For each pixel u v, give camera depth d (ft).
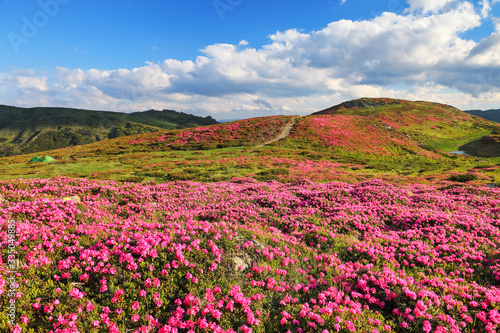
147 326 16.84
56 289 18.63
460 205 56.24
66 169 140.97
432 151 243.81
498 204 56.13
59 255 23.66
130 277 20.86
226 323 18.44
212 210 51.85
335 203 57.52
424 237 38.40
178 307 18.33
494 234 36.83
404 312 19.92
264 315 19.97
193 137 247.50
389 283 23.17
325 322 18.28
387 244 35.14
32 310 16.99
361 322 18.94
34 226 30.14
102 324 17.03
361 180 117.91
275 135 255.29
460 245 33.68
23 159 177.68
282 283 23.76
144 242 24.07
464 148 270.05
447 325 18.21
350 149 217.56
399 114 403.75
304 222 44.93
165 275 21.43
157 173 125.90
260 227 41.04
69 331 15.53
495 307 20.16
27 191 54.54
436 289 23.11
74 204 43.57
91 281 20.86
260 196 62.80
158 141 239.30
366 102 515.91
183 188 75.41
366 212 50.08
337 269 27.14
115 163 158.40
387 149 226.99
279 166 153.28
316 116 328.29
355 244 33.68
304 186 81.87
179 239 26.89
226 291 20.92
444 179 118.62
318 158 185.98
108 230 31.53
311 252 32.65
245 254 27.37
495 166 156.46
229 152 195.52
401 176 131.54
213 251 24.84
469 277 27.27
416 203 58.29
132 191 63.98
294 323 18.56
